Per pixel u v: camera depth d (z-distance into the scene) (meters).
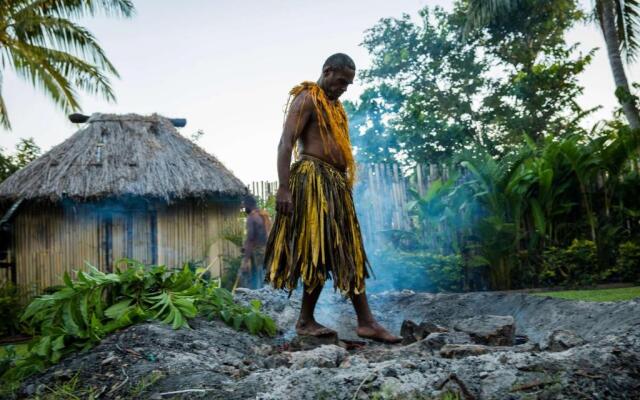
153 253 10.70
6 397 2.50
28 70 12.97
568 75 17.59
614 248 9.49
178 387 2.25
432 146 15.05
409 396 1.96
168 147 11.45
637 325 2.64
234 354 2.93
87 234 10.48
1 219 10.21
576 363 2.11
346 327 4.11
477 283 9.58
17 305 8.80
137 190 10.16
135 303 3.35
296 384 2.07
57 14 12.47
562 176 9.80
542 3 17.44
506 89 17.98
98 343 2.95
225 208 11.23
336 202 3.11
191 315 3.27
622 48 12.94
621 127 9.89
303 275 3.03
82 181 10.24
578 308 3.44
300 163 3.18
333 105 3.26
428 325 3.15
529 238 9.88
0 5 12.25
